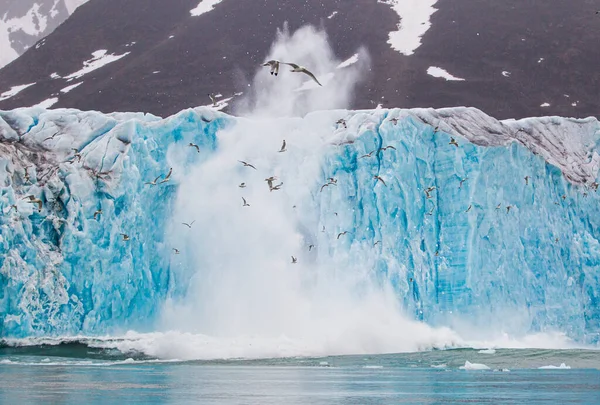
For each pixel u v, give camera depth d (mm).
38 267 134750
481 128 160375
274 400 85312
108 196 141250
